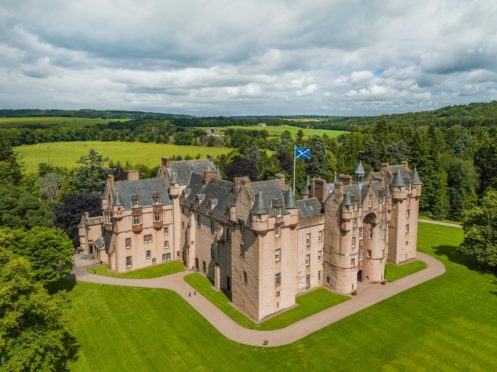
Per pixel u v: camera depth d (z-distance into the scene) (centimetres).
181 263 8425
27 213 7675
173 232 8525
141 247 8094
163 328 5694
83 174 12469
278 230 5969
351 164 15275
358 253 7162
